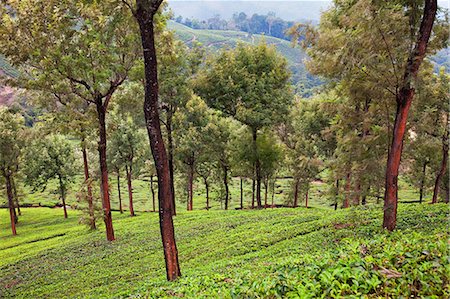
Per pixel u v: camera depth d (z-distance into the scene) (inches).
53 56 839.7
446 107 1042.1
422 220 660.7
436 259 270.4
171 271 539.5
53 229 1889.8
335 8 848.9
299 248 641.6
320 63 768.3
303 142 1764.3
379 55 539.8
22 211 2556.6
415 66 536.7
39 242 1461.6
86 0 642.2
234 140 1657.2
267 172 1782.7
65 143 2165.4
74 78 906.7
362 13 531.2
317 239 683.4
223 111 1445.6
